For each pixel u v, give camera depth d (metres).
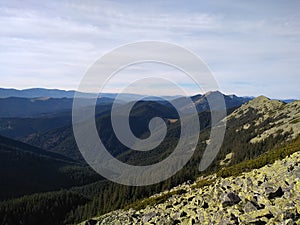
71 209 138.88
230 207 20.12
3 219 123.75
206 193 25.56
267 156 42.00
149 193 88.81
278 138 131.88
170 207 28.44
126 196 96.50
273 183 21.03
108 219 34.69
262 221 16.92
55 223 131.88
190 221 21.62
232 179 26.66
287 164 23.95
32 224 128.25
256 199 19.72
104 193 123.75
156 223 24.28
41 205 135.75
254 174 25.31
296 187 18.92
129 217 30.45
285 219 16.14
